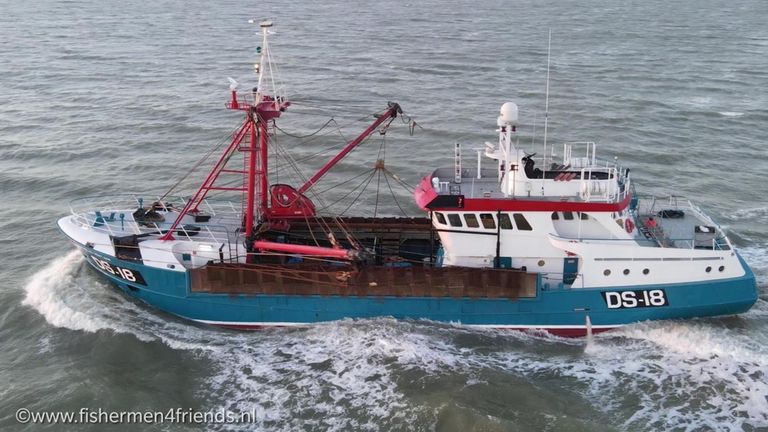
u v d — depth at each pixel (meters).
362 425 20.84
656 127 56.81
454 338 25.14
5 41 102.69
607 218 24.75
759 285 29.36
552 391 22.48
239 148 26.41
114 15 144.12
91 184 42.53
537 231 25.06
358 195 40.84
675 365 23.80
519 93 69.44
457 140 52.16
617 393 22.45
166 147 50.34
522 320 25.42
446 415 21.09
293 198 27.75
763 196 41.44
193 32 117.50
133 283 26.69
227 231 28.05
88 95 66.50
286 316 25.72
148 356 24.33
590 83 75.00
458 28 128.88
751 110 62.56
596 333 25.62
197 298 25.69
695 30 124.31
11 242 33.84
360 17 148.50
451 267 24.97
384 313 25.61
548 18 147.88
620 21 140.88
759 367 23.50
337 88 71.06
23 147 49.69
